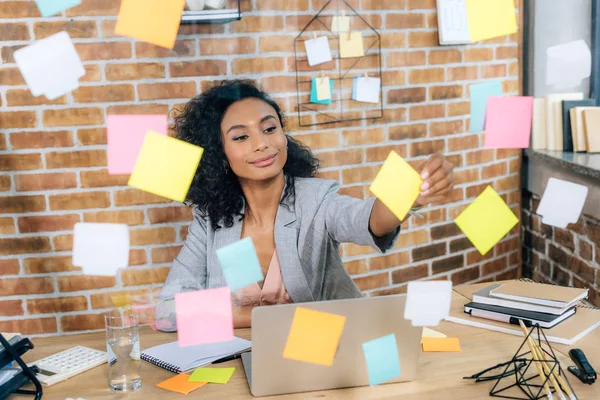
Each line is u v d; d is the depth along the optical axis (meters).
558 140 2.60
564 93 2.70
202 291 1.13
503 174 2.84
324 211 1.61
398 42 2.53
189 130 1.71
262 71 2.36
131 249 2.33
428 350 1.27
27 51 0.96
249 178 1.62
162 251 2.36
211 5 2.14
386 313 1.08
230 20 2.25
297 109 2.41
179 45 2.26
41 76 0.96
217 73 2.31
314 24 2.39
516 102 1.22
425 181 1.16
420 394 1.10
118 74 2.24
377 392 1.11
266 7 2.32
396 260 2.62
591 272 2.26
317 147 2.46
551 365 1.17
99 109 2.24
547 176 2.60
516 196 2.89
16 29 2.14
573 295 1.41
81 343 1.41
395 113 2.57
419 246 2.67
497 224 1.23
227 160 1.67
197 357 1.26
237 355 1.28
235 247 1.15
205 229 1.72
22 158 2.23
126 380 1.16
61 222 2.28
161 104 2.29
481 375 1.15
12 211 2.25
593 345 1.27
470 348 1.28
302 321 1.06
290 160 1.77
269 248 1.67
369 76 2.51
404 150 2.61
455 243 2.75
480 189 2.78
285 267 1.61
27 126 2.21
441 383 1.14
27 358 1.33
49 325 2.33
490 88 1.34
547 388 1.05
